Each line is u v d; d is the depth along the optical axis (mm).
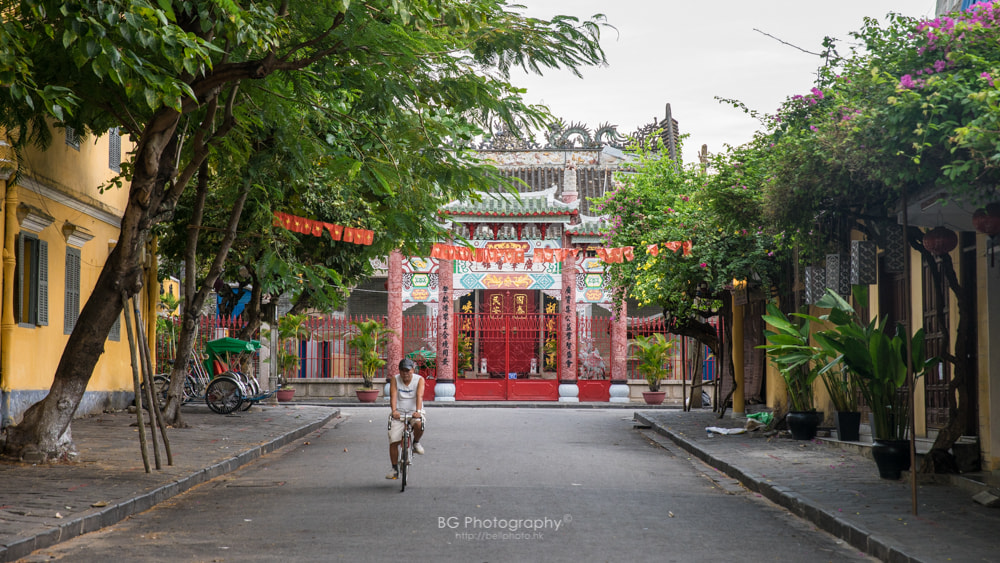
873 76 9961
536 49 12523
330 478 13133
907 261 10211
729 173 16469
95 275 22344
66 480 11242
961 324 12227
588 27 12281
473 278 36719
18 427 13008
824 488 11406
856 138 10391
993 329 12750
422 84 12891
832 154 11070
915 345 12227
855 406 16734
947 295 14539
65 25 9062
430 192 17016
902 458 12102
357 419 26828
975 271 13758
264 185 18703
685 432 20750
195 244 19547
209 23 10344
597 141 43469
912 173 10023
